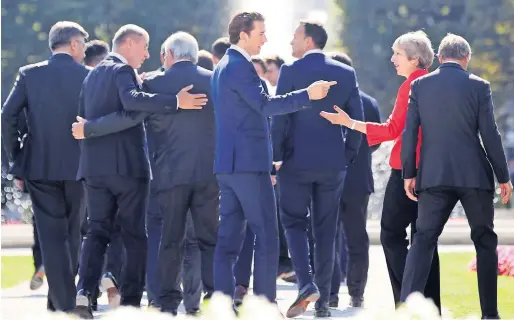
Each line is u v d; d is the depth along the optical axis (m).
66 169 27.91
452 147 25.61
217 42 34.16
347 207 32.88
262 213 26.22
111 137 27.36
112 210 27.77
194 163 27.69
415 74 26.97
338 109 27.38
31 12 156.38
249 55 26.39
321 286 29.94
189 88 27.23
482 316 26.05
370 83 161.25
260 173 26.17
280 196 29.58
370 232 57.12
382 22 159.75
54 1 156.75
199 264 29.52
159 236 30.77
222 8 162.62
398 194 27.19
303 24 29.44
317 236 29.84
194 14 161.38
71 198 28.16
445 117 25.64
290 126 29.39
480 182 25.59
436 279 27.23
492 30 154.00
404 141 26.05
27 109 28.16
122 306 27.67
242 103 26.09
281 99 25.69
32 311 31.30
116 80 27.16
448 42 26.19
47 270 27.72
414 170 26.02
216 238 28.25
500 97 153.50
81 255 27.28
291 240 29.36
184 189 27.77
